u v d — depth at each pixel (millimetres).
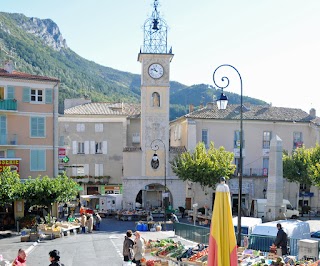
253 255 18938
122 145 61812
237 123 55531
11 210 38406
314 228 39344
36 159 42875
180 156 48531
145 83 50406
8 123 42000
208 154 47719
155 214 47031
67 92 133000
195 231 28234
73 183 37500
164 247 21266
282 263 17328
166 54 50344
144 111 50406
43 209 40344
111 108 64312
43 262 22906
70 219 37656
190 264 18516
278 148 35094
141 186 50000
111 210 48562
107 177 61250
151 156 50281
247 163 55812
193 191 52281
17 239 31438
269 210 35094
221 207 11945
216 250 11742
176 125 59625
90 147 61438
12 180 34625
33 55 170500
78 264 22375
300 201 56281
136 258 19312
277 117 56906
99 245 28500
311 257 20219
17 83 42219
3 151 42031
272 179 35406
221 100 20750
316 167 42219
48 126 43406
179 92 149500
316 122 57156
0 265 16906
